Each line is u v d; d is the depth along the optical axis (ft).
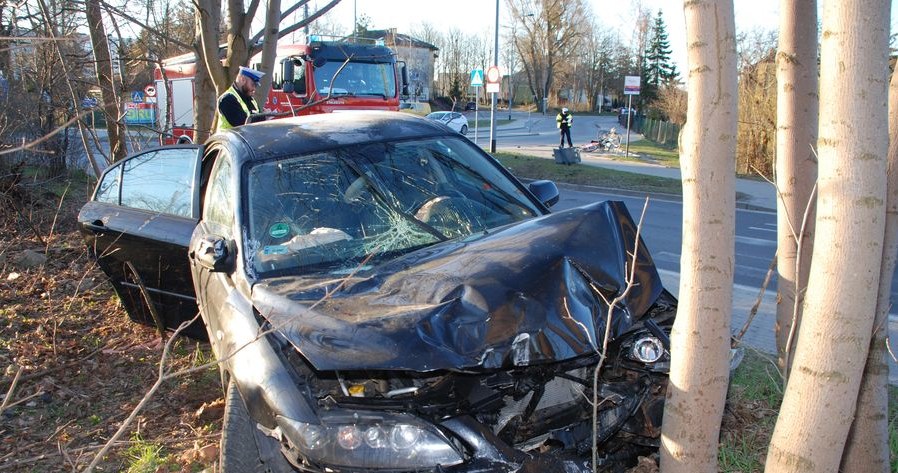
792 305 12.80
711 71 8.09
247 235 12.52
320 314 9.91
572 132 151.33
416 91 86.12
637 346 10.55
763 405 13.62
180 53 61.36
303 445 8.97
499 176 15.35
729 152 8.25
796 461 8.10
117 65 31.30
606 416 10.28
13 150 8.12
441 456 8.75
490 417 9.82
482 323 9.57
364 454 8.77
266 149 14.16
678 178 65.05
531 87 277.03
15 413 15.17
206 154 16.02
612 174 65.72
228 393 10.92
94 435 14.19
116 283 18.22
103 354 17.95
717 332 8.60
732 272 8.59
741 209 50.70
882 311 9.91
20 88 31.89
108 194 18.78
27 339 18.80
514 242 11.37
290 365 9.89
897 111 9.43
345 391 9.47
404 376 9.44
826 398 7.86
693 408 8.77
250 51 27.09
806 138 12.14
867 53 7.18
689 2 8.14
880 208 7.44
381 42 56.75
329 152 14.35
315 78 50.93
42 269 24.03
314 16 27.58
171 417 14.87
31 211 29.58
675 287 26.63
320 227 12.99
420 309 9.73
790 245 12.62
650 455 11.10
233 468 10.28
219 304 12.03
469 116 215.31
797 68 11.93
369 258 11.82
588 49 283.59
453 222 13.57
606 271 10.86
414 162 14.73
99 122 37.52
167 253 15.79
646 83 263.49
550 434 9.95
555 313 9.90
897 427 12.94
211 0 26.16
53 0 26.61
